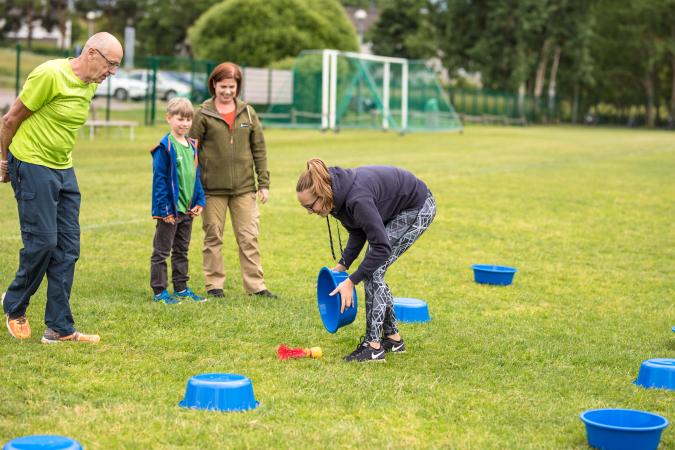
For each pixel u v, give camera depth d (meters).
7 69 31.55
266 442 3.85
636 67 62.78
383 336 5.53
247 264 6.97
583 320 6.67
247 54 42.12
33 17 68.19
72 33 69.94
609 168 20.94
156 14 68.25
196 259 8.40
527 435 4.12
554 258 9.34
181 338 5.61
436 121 37.28
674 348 5.93
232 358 5.23
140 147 21.31
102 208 11.34
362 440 3.94
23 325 5.45
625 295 7.67
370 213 4.95
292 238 9.77
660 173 19.94
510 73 57.69
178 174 6.55
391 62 34.59
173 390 4.55
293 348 5.44
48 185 5.18
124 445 3.77
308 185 4.95
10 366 4.84
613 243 10.41
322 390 4.66
